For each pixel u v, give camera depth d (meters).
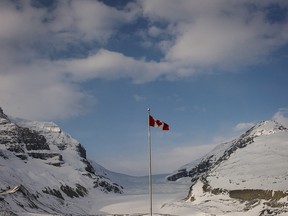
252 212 139.62
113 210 191.62
